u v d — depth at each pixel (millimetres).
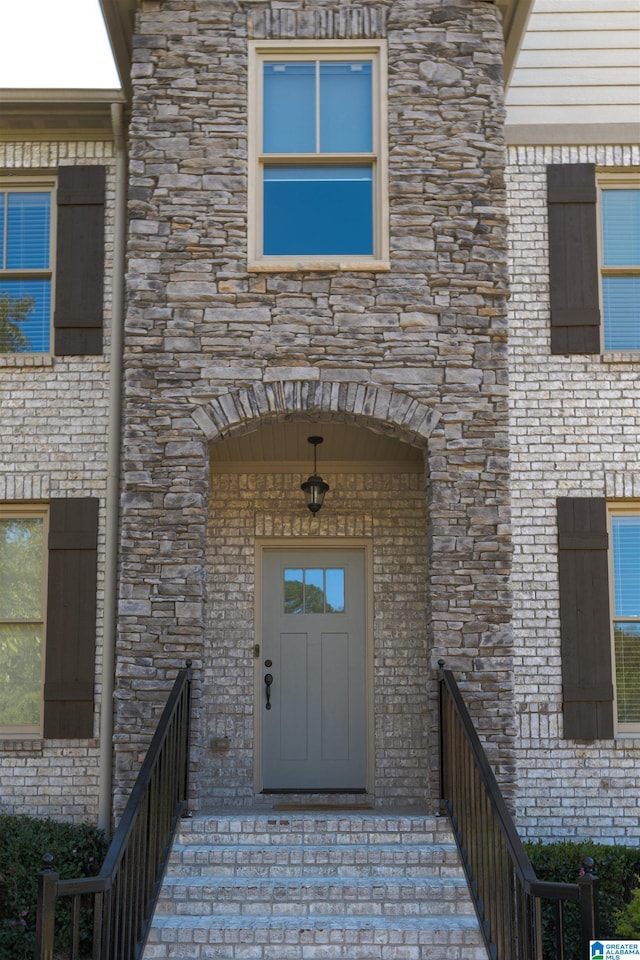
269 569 9883
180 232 8125
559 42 9461
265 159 8320
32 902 7234
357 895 6695
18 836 7523
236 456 9695
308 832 7199
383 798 9359
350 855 6953
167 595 7727
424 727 9477
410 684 9555
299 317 8023
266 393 7930
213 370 7953
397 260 8117
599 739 8414
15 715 8656
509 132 9156
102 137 9117
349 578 9875
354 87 8445
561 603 8578
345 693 9688
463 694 7598
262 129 8375
